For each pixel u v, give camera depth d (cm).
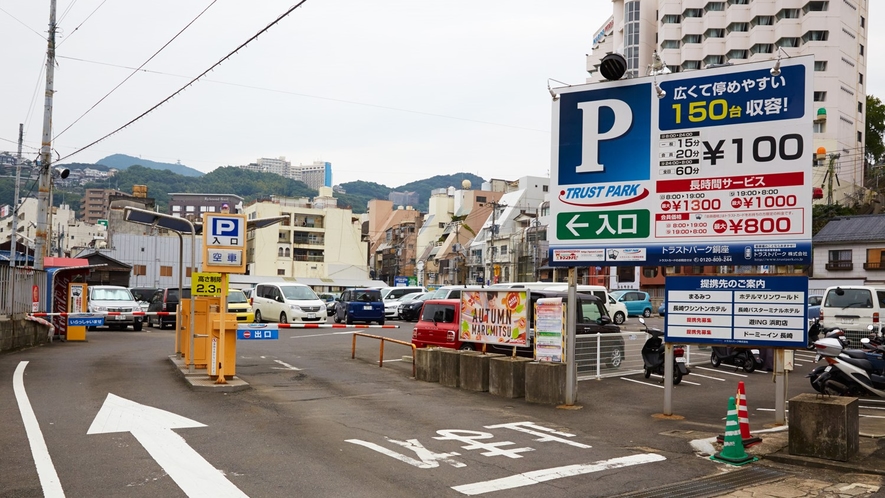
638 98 1152
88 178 19262
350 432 924
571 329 1219
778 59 1049
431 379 1482
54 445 805
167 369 1484
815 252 5306
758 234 1055
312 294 3297
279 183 18500
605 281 6931
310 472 722
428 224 10619
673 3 7644
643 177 1141
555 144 1212
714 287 1080
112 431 880
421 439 898
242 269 1275
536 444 897
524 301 1520
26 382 1269
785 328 1026
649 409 1191
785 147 1043
